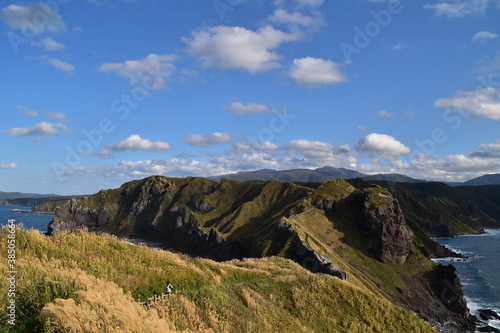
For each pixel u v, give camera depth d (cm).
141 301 2288
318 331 3183
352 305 3878
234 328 2455
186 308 2344
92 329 1413
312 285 3988
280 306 3334
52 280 1714
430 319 9612
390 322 3803
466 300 11112
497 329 8788
